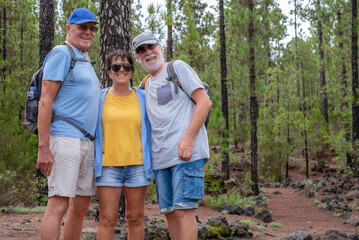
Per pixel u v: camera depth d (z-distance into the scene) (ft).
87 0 50.16
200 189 10.80
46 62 10.11
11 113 37.01
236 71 54.13
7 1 72.64
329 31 77.25
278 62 117.29
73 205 11.34
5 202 28.99
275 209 48.29
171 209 11.19
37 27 88.99
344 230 35.70
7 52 72.18
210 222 23.90
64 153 10.02
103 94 11.55
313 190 61.87
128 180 11.24
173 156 10.67
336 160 84.79
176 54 55.98
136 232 11.55
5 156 33.68
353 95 64.95
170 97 10.86
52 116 10.17
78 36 10.78
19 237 16.92
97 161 10.91
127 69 11.21
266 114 87.51
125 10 20.49
